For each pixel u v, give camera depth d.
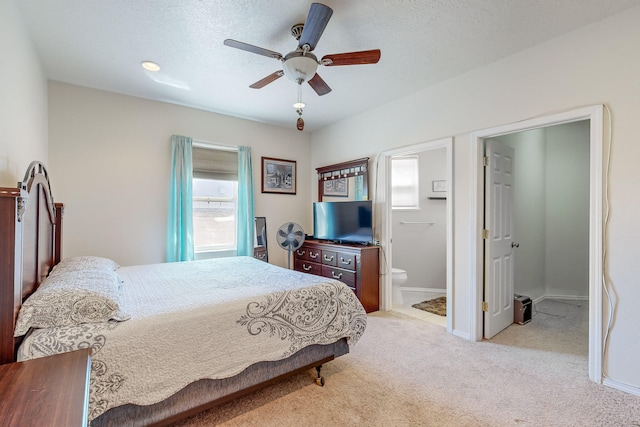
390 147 3.62
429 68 2.76
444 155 4.58
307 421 1.70
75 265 2.03
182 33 2.22
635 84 1.95
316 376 2.18
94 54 2.51
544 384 2.07
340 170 4.35
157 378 1.44
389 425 1.67
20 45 1.95
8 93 1.70
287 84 3.10
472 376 2.18
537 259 4.20
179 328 1.52
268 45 2.39
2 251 1.14
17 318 1.21
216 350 1.62
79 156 3.09
